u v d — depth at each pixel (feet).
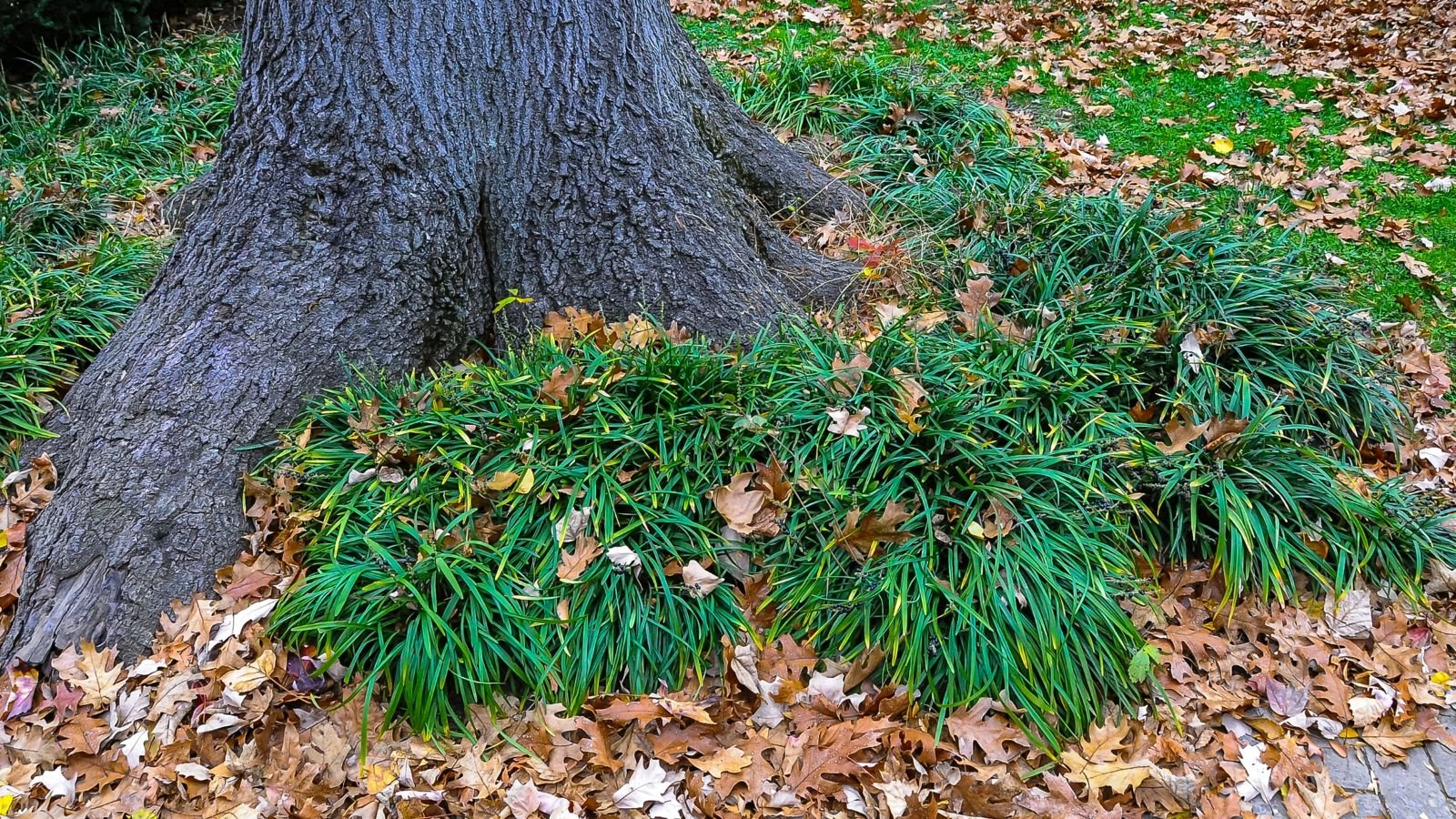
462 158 10.84
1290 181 16.69
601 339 10.83
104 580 9.22
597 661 8.61
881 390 10.23
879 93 17.44
